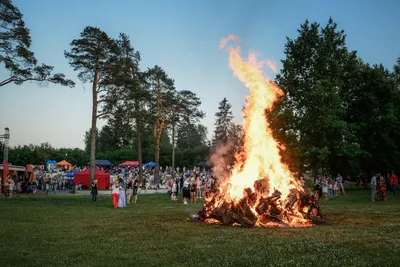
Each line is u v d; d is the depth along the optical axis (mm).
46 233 12961
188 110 63938
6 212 20109
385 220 16328
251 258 8797
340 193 36875
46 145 101500
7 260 8758
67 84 36500
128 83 44062
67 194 38750
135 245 10680
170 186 38000
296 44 42281
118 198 24047
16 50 34438
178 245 10602
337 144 38219
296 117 40031
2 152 73500
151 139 93500
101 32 41656
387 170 44000
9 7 33375
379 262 8273
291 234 12531
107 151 110938
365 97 43062
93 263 8477
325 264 8164
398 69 59562
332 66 40594
